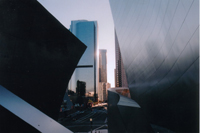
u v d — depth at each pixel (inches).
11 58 248.7
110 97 868.6
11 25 241.4
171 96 283.3
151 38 382.6
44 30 298.7
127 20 669.9
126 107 580.4
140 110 528.1
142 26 466.9
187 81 202.2
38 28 287.3
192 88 187.6
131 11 598.5
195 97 179.9
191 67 183.2
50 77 336.2
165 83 312.0
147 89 470.9
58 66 352.2
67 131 80.2
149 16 388.5
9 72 248.7
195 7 154.3
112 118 791.7
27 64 278.2
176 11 211.6
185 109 219.9
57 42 335.0
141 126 511.5
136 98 639.8
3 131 65.6
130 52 654.5
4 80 242.1
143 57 483.2
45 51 313.9
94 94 7746.1
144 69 486.0
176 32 221.5
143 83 514.6
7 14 231.5
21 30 258.8
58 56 347.3
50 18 298.2
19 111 74.7
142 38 473.4
